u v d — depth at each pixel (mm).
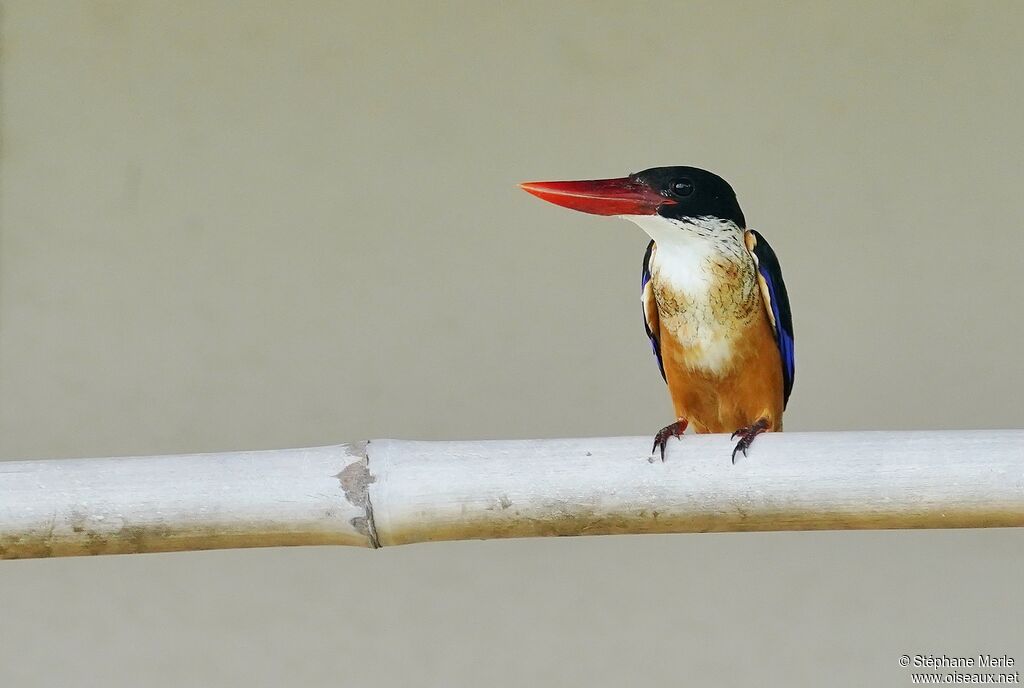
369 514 3771
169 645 6984
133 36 7293
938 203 7102
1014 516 3643
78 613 7012
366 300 7227
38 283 7250
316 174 7270
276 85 7273
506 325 7172
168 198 7273
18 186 7262
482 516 3773
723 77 7203
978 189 7090
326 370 7191
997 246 7055
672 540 7008
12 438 7145
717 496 3711
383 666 6945
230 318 7242
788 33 7211
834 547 6934
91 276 7266
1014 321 6996
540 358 7141
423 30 7258
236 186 7270
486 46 7238
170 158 7281
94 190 7289
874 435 3738
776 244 7129
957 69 7125
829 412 7062
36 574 7043
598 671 6895
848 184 7141
